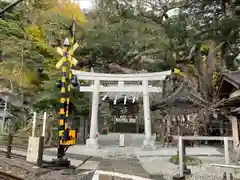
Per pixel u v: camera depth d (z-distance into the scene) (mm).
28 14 20094
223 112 13148
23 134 12633
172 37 17828
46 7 19953
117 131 28750
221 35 15617
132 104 20859
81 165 6754
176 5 18266
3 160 6770
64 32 19859
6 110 16812
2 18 18859
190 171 6066
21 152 8656
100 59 22641
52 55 19031
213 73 17156
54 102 14195
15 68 17031
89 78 13477
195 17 17438
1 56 17734
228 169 4492
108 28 20953
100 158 8641
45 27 19828
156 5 19312
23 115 16516
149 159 8664
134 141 16750
